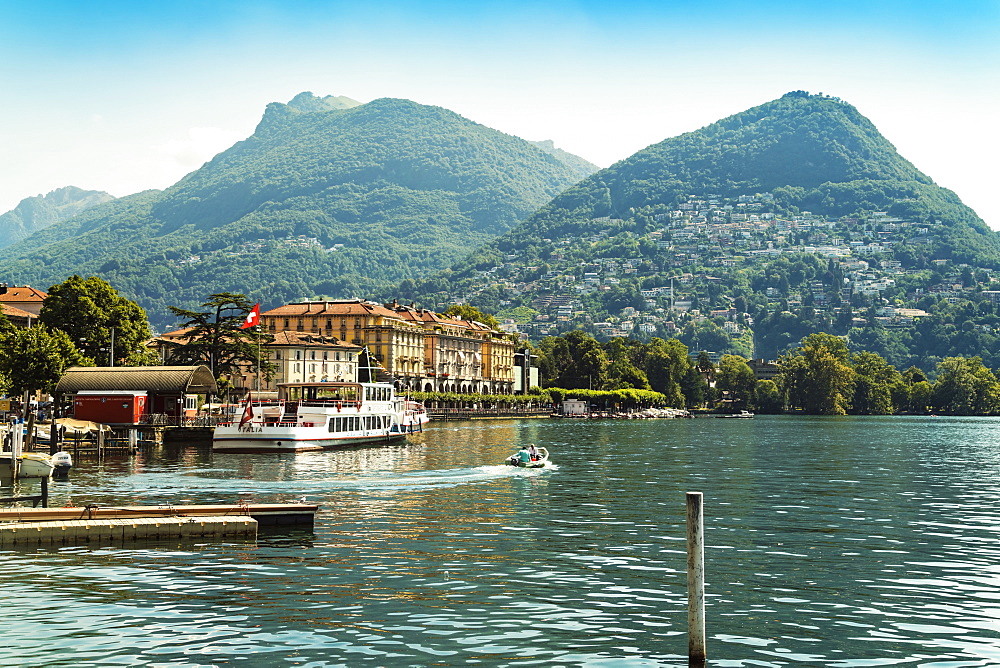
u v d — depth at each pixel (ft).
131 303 517.55
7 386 376.89
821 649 112.78
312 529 188.03
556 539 179.63
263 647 112.16
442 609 128.16
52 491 247.29
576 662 107.86
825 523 203.41
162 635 116.26
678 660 108.78
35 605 129.08
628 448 470.80
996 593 138.62
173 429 412.16
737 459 398.42
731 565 156.76
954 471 343.05
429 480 281.13
